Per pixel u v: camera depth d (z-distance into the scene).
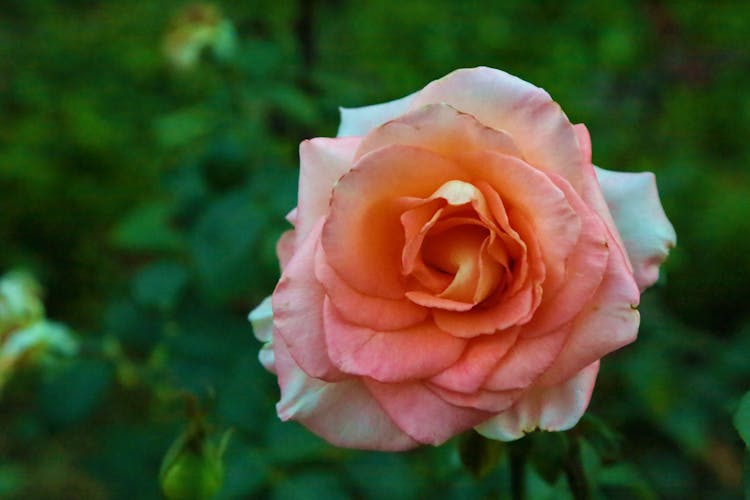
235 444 0.69
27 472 1.31
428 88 0.49
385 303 0.49
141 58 1.98
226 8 1.28
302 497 0.67
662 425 0.97
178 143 1.08
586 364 0.48
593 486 0.59
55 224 1.75
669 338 0.98
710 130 1.63
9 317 0.81
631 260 0.50
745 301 1.28
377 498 0.68
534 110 0.48
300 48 1.12
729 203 1.32
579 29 1.83
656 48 1.89
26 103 1.99
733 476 1.03
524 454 0.54
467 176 0.48
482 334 0.48
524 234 0.48
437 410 0.48
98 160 1.83
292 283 0.49
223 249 0.79
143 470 0.76
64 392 0.78
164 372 0.78
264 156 0.94
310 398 0.49
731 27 1.91
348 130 0.53
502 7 1.82
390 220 0.49
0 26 2.24
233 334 0.77
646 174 0.51
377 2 1.74
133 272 1.72
